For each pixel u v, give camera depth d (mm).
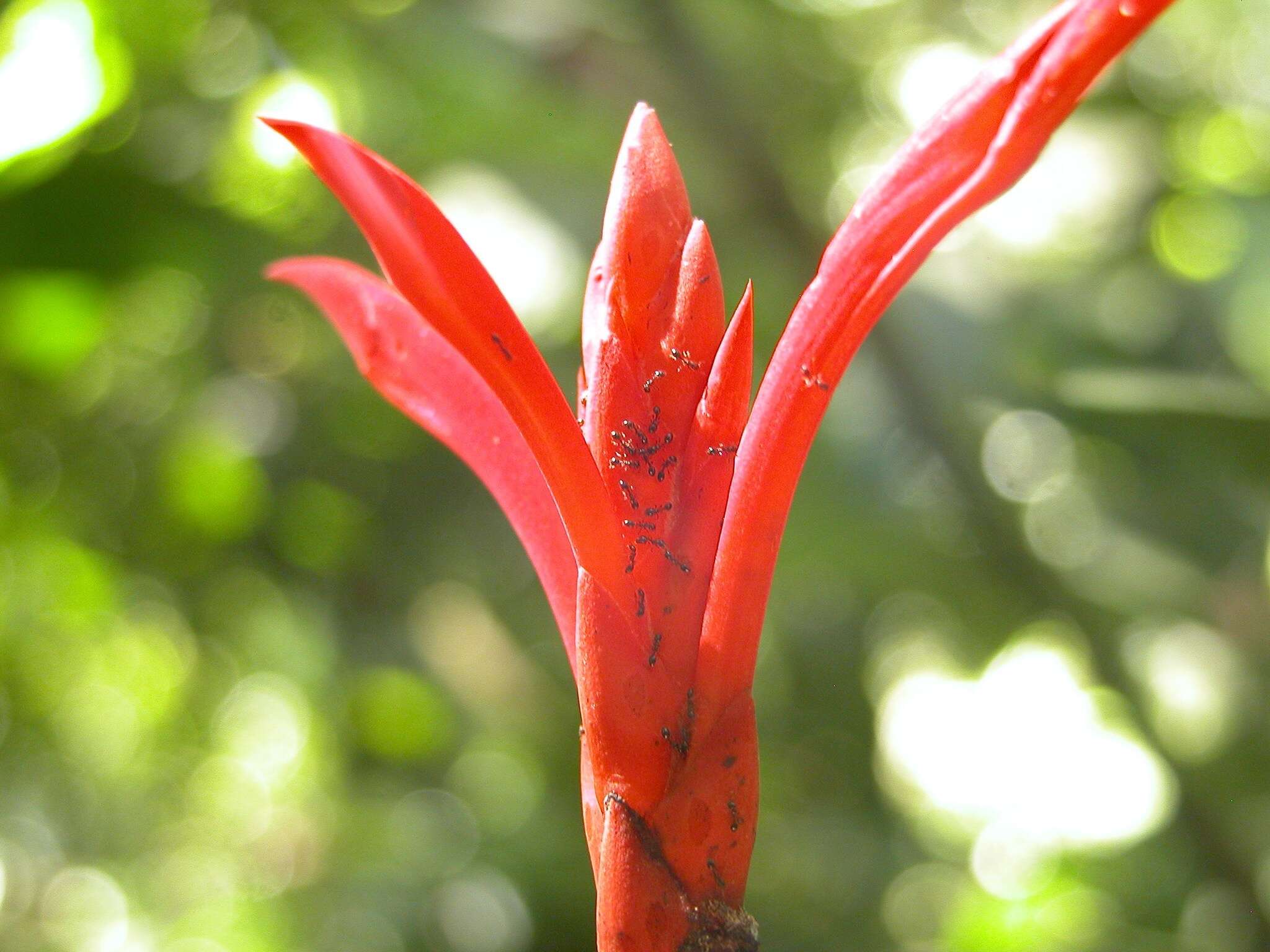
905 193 262
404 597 1062
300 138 246
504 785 1120
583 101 813
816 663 1084
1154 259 845
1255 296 778
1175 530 776
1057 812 971
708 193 809
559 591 281
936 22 942
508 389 256
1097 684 767
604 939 260
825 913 975
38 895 1231
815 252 761
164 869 1289
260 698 1284
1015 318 769
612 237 268
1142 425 672
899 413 775
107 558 1010
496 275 775
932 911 1023
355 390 983
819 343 262
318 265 295
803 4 944
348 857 1113
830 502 798
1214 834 698
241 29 706
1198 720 800
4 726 1154
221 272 687
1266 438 625
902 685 1080
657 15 740
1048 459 858
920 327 757
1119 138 896
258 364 983
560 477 259
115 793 1308
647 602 262
